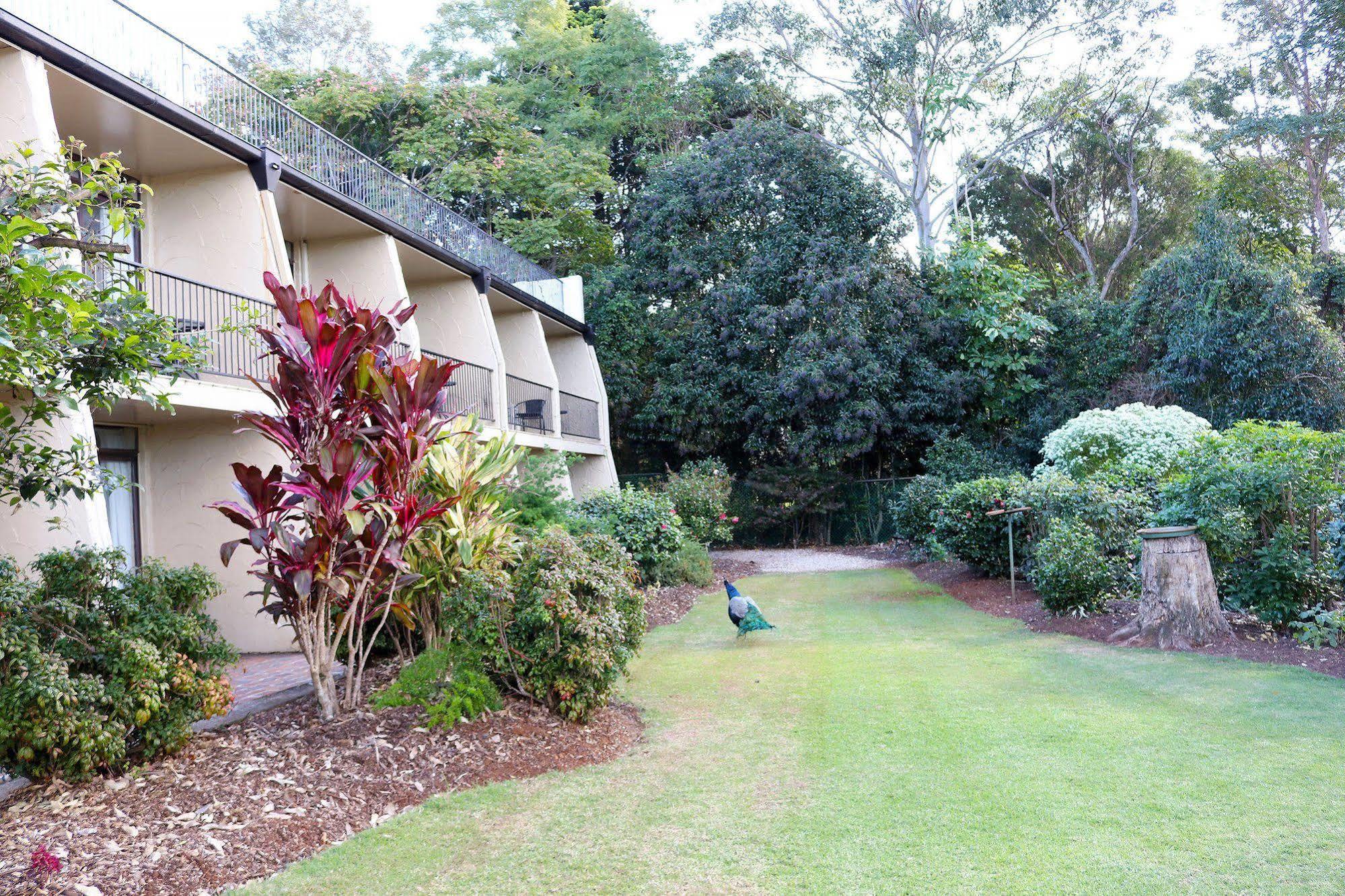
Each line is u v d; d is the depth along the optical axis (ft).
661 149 92.73
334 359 18.67
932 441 76.23
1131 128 97.35
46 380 15.85
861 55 80.02
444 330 51.98
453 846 13.93
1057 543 32.63
